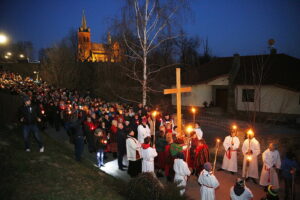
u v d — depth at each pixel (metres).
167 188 6.21
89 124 11.91
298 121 19.17
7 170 6.57
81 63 37.06
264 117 21.14
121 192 6.92
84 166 8.86
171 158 8.66
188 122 20.50
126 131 9.96
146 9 16.75
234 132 9.91
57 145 11.63
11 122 14.48
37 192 5.77
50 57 37.09
